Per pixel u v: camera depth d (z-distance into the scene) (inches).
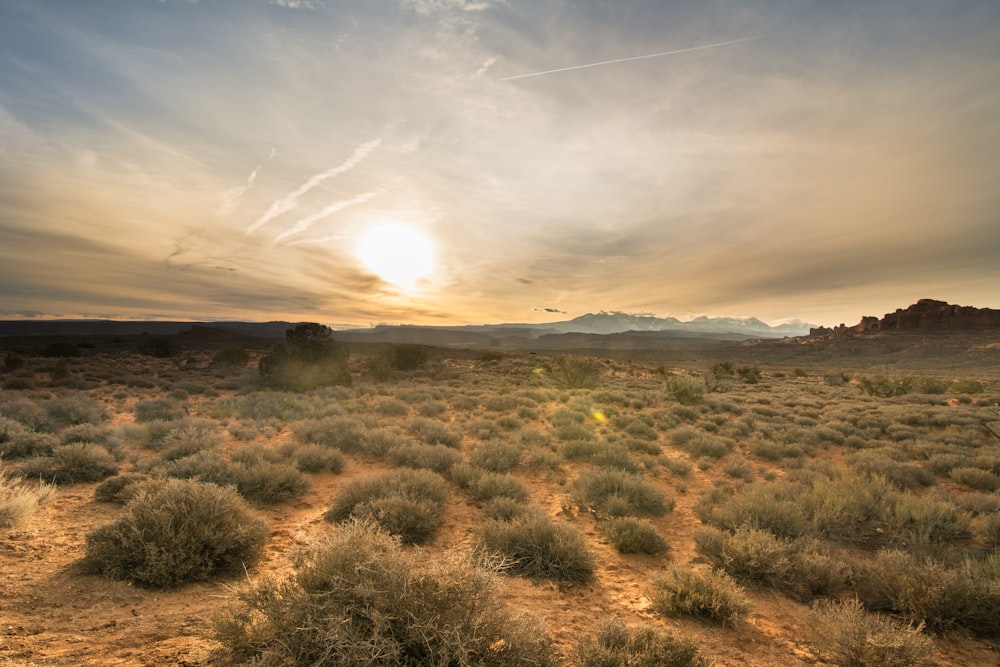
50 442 378.9
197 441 416.5
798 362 5871.1
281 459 402.0
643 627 159.8
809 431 660.1
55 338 3176.7
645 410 900.6
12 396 746.2
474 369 1830.7
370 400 858.1
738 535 259.4
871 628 171.8
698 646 167.5
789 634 189.6
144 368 1503.4
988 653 179.2
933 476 454.3
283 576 195.8
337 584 127.0
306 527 267.4
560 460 467.2
